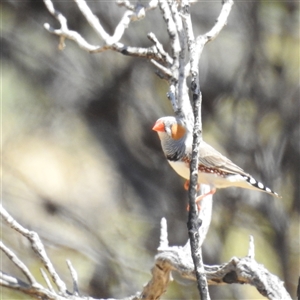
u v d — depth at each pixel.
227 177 6.54
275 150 12.52
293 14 12.46
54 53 13.25
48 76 13.38
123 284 12.45
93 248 12.73
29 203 13.34
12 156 13.98
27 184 13.48
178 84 6.39
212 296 12.09
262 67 12.53
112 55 12.92
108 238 13.00
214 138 12.63
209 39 6.12
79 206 13.50
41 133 13.88
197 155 4.36
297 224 12.52
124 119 13.21
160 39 12.31
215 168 6.49
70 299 5.29
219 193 12.52
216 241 12.38
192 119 6.41
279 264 12.33
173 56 6.51
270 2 12.42
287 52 12.59
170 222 12.96
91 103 13.27
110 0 12.55
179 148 6.39
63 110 13.56
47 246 12.62
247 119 12.59
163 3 6.52
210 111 12.59
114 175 13.48
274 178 12.45
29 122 13.81
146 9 6.66
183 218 12.95
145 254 12.84
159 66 6.48
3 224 12.19
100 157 13.62
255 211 12.54
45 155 13.99
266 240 12.55
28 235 5.37
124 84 13.00
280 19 12.46
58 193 13.71
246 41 12.49
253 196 12.52
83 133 13.69
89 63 13.08
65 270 12.42
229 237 12.64
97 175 13.80
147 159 13.23
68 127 13.72
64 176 13.78
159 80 12.88
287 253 12.34
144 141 13.16
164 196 13.10
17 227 5.33
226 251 12.55
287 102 12.52
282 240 12.34
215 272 4.85
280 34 12.49
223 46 12.55
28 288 5.13
